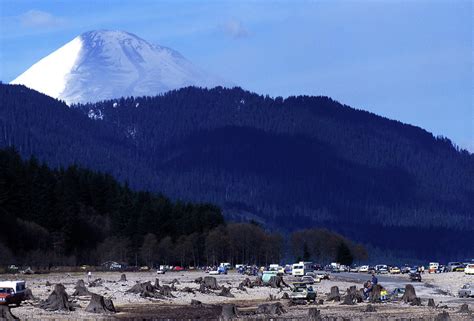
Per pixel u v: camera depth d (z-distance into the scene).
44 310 159.62
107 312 163.62
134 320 147.38
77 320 145.75
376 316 159.62
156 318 150.75
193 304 193.88
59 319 145.88
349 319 152.38
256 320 150.62
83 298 191.88
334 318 152.38
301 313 170.00
